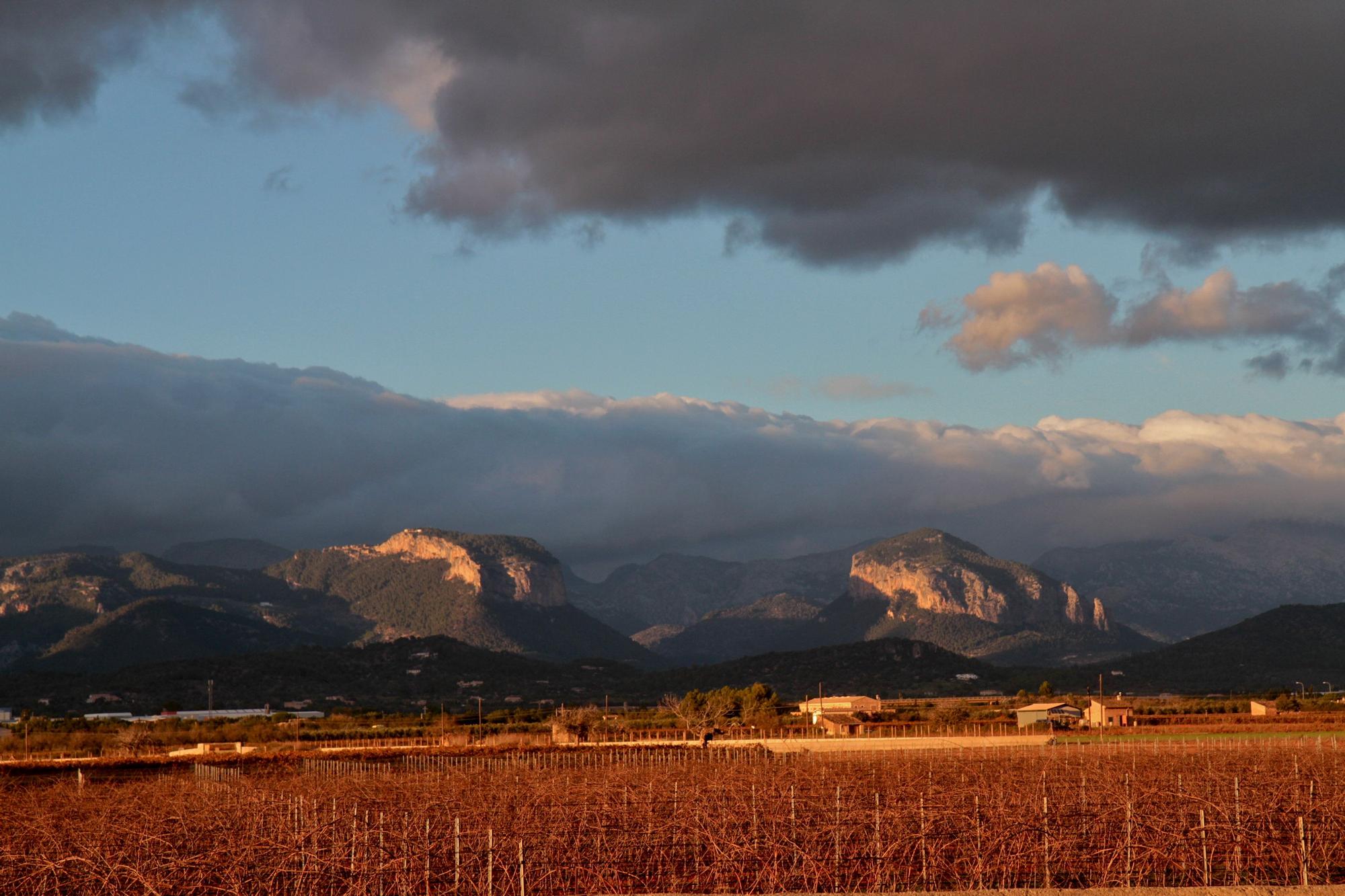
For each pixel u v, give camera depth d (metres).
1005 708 154.12
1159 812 44.78
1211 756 73.50
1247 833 40.97
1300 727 120.56
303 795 51.91
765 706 152.00
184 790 56.22
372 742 117.25
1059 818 43.50
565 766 76.19
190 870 38.34
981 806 46.44
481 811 47.12
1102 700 159.12
